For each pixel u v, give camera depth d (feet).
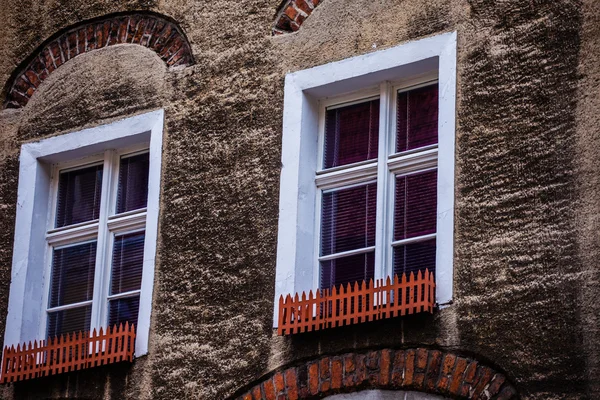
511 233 36.60
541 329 35.32
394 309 37.11
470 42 38.99
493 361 35.70
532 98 37.52
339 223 40.50
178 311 41.55
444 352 36.47
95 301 44.06
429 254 38.65
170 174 43.34
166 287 42.09
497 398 35.35
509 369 35.42
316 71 41.42
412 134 40.04
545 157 36.81
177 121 43.80
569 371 34.65
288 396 38.60
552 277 35.63
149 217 43.14
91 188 45.85
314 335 38.70
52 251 45.88
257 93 42.57
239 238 41.34
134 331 42.11
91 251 45.21
